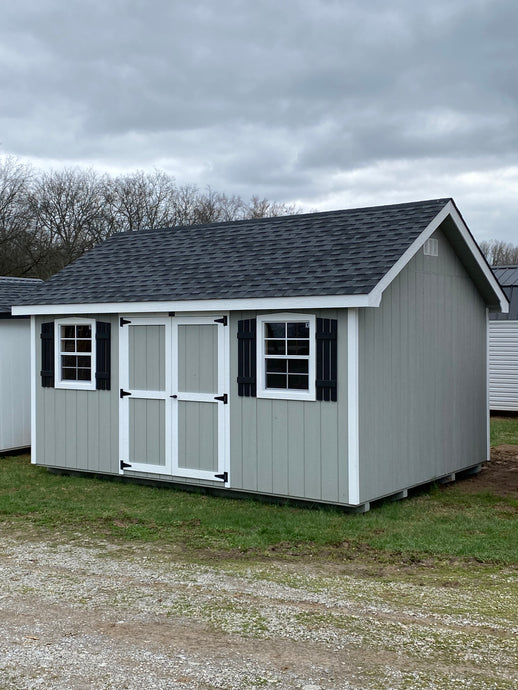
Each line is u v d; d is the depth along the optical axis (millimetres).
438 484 11336
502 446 14969
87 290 11508
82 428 11617
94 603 6117
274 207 51219
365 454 9141
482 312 12281
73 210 40719
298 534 8297
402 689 4543
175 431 10586
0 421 13984
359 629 5492
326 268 9500
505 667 4848
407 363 10102
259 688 4578
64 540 8250
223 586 6551
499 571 7023
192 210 45938
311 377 9273
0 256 36625
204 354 10266
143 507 9727
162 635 5414
